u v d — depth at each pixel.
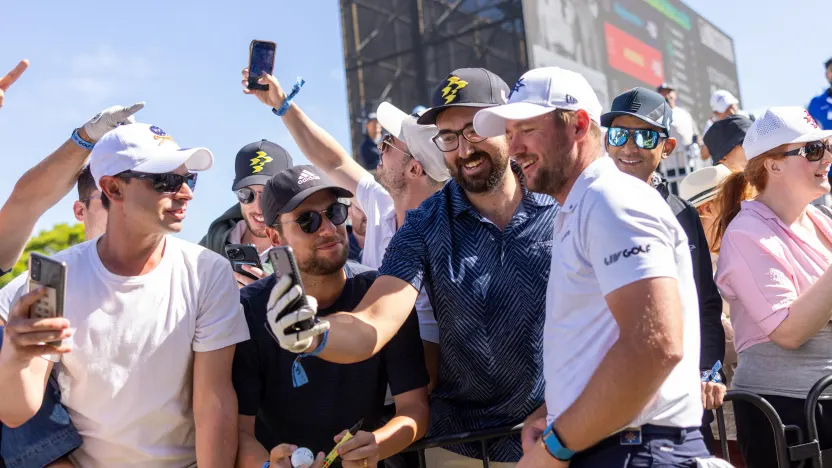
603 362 1.79
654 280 1.78
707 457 1.96
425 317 2.90
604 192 1.90
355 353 2.31
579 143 2.11
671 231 1.90
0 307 2.50
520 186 2.77
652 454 1.89
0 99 2.78
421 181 3.49
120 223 2.46
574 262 1.95
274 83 3.64
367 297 2.57
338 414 2.66
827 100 6.36
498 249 2.66
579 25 12.83
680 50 16.02
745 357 3.01
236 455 2.49
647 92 3.32
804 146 2.94
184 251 2.59
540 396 2.64
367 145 10.25
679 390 1.93
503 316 2.62
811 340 2.88
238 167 3.85
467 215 2.71
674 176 4.80
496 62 11.95
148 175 2.40
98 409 2.43
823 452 2.82
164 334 2.46
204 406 2.46
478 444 2.72
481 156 2.65
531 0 11.74
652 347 1.73
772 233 2.93
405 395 2.69
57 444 2.41
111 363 2.43
